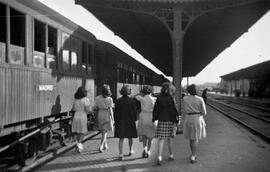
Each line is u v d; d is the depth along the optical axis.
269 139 9.62
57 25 7.73
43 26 7.09
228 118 17.36
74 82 9.12
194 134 6.48
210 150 8.06
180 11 11.97
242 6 12.41
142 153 7.23
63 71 8.20
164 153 7.65
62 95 8.20
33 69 6.52
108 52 13.21
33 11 6.50
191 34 21.42
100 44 12.40
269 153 7.75
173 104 6.53
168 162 6.69
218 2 11.71
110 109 7.62
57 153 7.24
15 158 5.98
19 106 5.93
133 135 6.82
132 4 12.03
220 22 17.67
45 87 7.11
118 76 14.45
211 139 9.88
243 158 7.16
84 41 10.07
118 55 14.20
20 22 6.40
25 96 6.17
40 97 6.86
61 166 6.29
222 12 14.69
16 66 5.82
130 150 7.37
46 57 7.18
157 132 6.50
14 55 5.82
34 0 6.52
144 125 6.98
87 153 7.54
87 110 7.51
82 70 9.94
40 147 6.91
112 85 13.77
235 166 6.40
